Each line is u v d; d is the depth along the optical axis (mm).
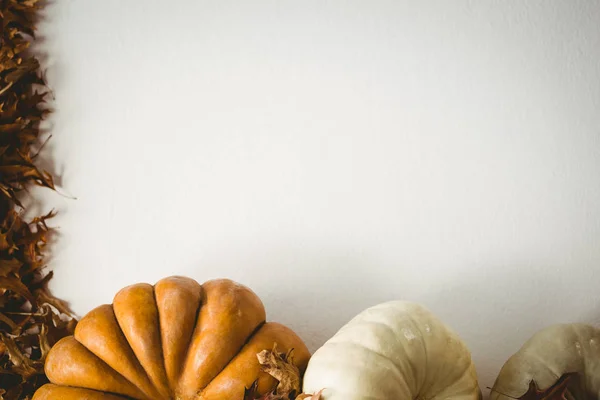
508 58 1003
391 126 1010
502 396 857
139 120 1043
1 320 1018
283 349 867
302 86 1023
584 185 989
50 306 1041
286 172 1018
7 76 1030
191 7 1044
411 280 992
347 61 1020
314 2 1027
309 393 814
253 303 890
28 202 1052
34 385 975
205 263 1017
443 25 1011
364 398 789
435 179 1000
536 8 1003
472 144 1000
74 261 1039
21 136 1040
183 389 837
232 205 1021
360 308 994
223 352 844
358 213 1005
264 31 1032
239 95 1031
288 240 1011
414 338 828
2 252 1030
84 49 1056
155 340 851
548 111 997
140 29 1050
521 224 989
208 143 1031
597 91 996
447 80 1007
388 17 1018
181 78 1041
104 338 854
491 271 986
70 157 1049
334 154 1013
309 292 1002
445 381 835
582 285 977
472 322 983
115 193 1039
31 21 1057
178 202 1030
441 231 995
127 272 1029
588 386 839
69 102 1054
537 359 857
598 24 999
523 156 995
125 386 839
